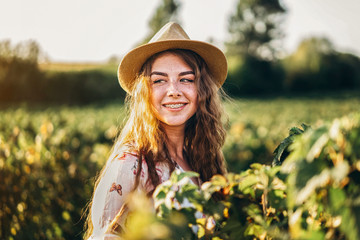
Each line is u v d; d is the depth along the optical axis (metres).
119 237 1.38
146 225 0.75
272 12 58.06
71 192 3.75
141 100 1.76
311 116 14.57
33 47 32.38
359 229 0.75
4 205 3.41
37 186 3.51
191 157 1.96
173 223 0.92
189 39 1.82
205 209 1.05
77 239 3.73
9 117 10.69
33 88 32.50
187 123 1.96
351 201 0.78
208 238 1.07
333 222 0.86
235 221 1.09
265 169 1.04
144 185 1.55
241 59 53.22
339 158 0.79
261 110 20.70
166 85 1.76
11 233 3.40
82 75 34.03
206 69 1.96
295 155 0.82
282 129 7.38
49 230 3.57
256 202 1.11
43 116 10.83
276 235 0.97
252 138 6.13
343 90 55.81
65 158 3.74
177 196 1.02
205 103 1.88
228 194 1.10
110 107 22.77
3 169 3.38
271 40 58.44
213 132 1.95
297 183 0.80
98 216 1.48
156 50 1.79
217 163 2.04
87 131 7.18
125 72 1.93
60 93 33.38
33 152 3.52
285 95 51.59
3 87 31.67
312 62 55.94
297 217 0.87
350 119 0.80
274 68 56.78
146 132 1.69
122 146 1.67
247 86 50.12
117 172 1.51
